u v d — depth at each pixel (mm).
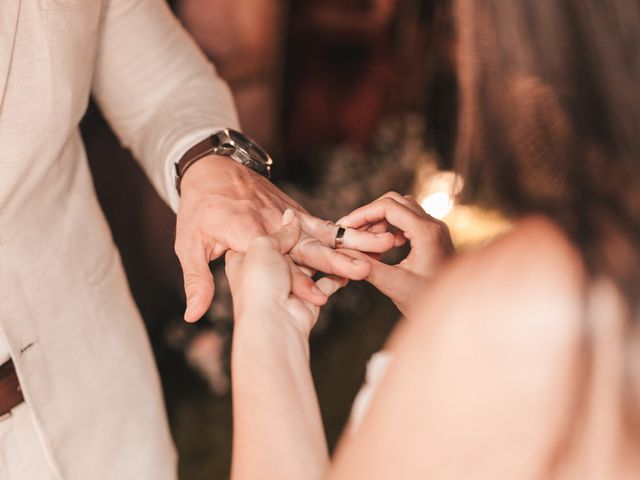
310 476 538
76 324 774
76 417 773
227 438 1381
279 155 1875
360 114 2076
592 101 450
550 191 469
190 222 763
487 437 440
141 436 830
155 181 836
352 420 665
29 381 736
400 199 737
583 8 445
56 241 760
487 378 436
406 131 2016
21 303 730
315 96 1998
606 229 438
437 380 449
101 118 1364
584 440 441
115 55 820
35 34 681
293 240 686
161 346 1574
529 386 430
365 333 1664
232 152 804
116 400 807
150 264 1560
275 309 597
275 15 1729
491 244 465
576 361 428
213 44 1585
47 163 727
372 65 2059
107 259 820
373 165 1949
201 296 723
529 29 458
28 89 689
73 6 697
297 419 557
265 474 544
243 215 744
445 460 449
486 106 484
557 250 441
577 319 428
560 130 467
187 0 1492
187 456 1343
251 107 1739
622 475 450
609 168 453
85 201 800
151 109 843
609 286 430
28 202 730
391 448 464
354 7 1963
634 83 442
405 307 701
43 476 765
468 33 481
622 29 440
